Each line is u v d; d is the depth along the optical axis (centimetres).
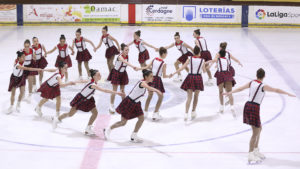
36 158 916
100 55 2106
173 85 1570
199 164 893
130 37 2512
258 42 2447
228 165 888
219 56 1231
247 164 893
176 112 1257
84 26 3002
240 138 1049
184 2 3138
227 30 2877
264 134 1078
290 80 1639
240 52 2169
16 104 1302
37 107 1166
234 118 1201
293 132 1091
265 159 920
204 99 1389
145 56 1603
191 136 1065
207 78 1677
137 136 1025
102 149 975
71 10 2997
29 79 1309
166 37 2553
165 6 2975
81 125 1139
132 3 2992
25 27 2945
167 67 1867
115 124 1015
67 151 959
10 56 2022
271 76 1702
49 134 1066
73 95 1400
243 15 2972
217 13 2972
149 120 1188
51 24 3025
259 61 1975
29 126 1120
